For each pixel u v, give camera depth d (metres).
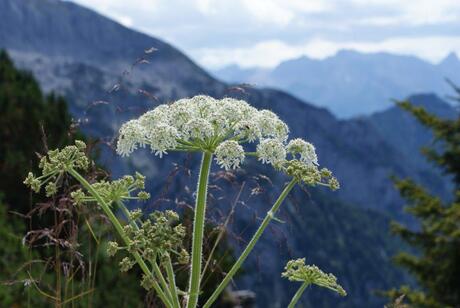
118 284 1.46
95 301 1.36
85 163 0.58
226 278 0.59
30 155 2.32
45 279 1.40
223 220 0.80
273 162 0.63
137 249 0.56
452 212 3.38
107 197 0.59
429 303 3.09
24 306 1.36
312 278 0.63
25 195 2.20
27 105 2.63
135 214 0.58
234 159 0.60
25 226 1.61
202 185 0.62
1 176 2.19
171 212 0.58
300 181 0.62
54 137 2.47
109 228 0.84
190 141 0.62
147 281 0.56
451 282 3.40
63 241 0.77
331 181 0.62
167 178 0.81
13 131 2.39
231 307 1.92
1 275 1.37
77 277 1.08
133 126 0.62
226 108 0.64
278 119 0.66
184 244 0.83
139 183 0.59
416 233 3.56
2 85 2.88
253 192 0.78
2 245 1.44
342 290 0.64
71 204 0.79
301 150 0.64
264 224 0.61
